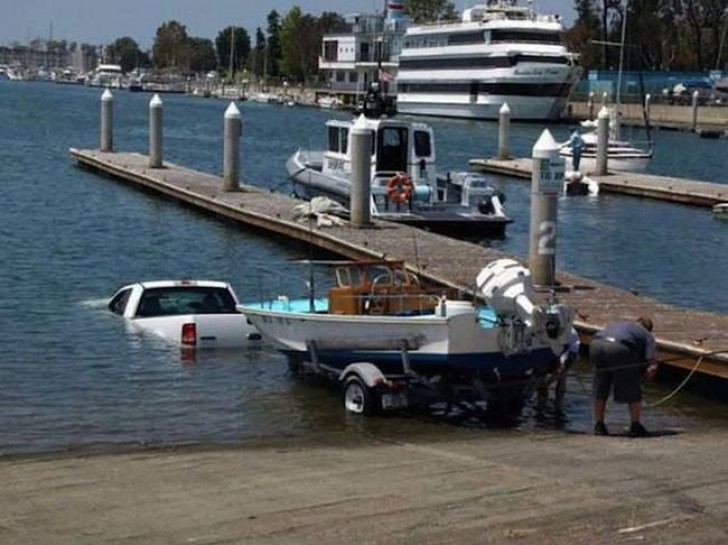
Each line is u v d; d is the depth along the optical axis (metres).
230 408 16.75
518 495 11.62
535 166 24.22
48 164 58.81
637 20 142.50
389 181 37.03
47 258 30.20
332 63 145.25
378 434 15.54
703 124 120.06
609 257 35.59
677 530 10.44
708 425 16.59
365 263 18.67
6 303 23.80
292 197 41.91
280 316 18.22
